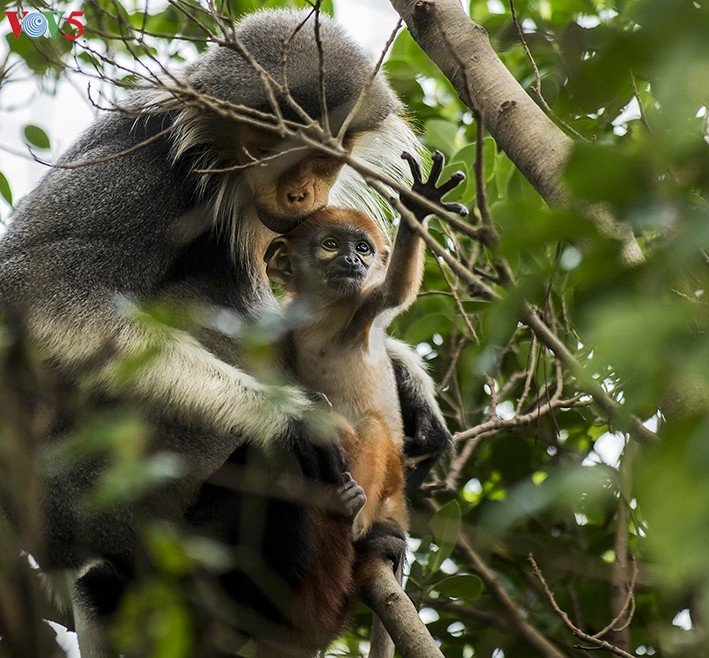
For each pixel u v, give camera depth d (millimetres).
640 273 3459
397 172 11273
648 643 9852
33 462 7117
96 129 10430
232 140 9930
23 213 10055
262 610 8969
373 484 9305
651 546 3379
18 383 8961
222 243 10297
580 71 3432
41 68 10242
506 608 9570
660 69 3066
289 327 9164
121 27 9086
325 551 9016
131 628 6156
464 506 11352
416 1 8414
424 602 9914
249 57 7508
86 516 9328
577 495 4293
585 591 10305
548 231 3660
